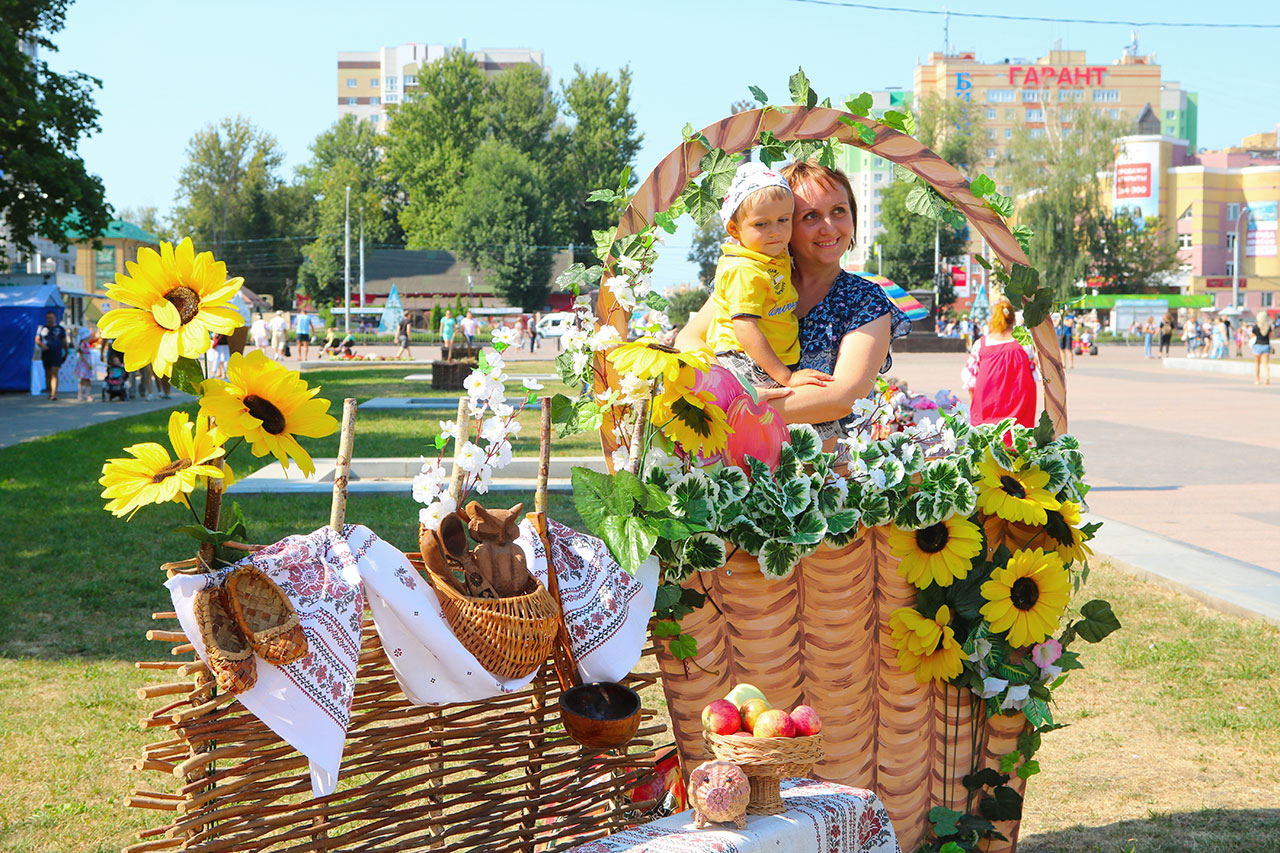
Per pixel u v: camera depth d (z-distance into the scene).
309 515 8.67
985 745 2.99
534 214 88.19
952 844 2.85
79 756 4.18
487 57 161.25
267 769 2.10
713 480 2.59
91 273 62.47
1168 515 9.20
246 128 93.00
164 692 1.94
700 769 2.28
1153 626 6.03
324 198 99.88
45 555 7.50
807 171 3.09
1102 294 79.56
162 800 2.00
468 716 2.42
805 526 2.62
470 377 2.40
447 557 2.28
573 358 2.76
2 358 24.80
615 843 2.21
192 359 2.05
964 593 2.84
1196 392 23.88
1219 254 108.69
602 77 94.25
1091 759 4.30
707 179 2.88
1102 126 76.06
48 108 26.42
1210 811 3.79
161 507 9.30
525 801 2.51
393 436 14.81
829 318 3.11
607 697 2.40
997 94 136.50
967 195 3.04
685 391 2.54
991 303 8.53
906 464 2.77
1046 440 3.03
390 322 67.06
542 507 2.50
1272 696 4.92
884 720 2.85
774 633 2.71
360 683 2.25
